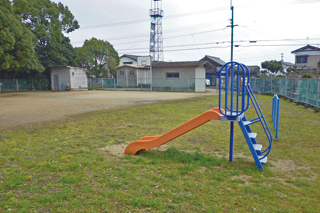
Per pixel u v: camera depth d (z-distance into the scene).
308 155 5.23
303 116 10.34
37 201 3.05
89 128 8.08
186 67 31.25
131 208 2.93
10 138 6.62
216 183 3.69
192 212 2.88
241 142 6.32
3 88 30.11
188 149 5.68
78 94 25.47
